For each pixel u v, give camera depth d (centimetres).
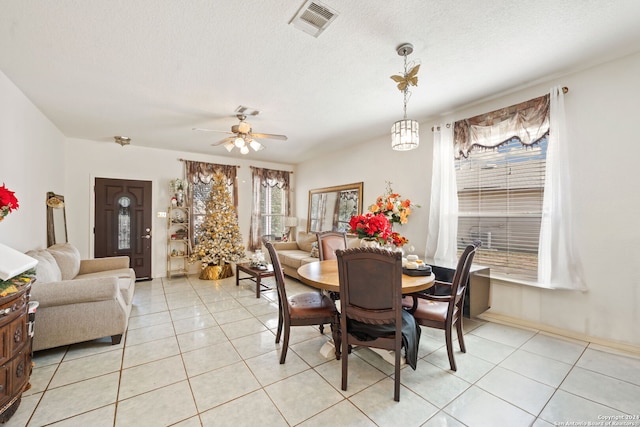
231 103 330
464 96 315
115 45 217
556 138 269
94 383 201
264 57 235
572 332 268
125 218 518
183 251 573
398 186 442
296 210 723
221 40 212
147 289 459
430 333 290
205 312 350
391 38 210
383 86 289
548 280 275
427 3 175
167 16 185
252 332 291
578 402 179
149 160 543
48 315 236
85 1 170
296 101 326
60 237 415
